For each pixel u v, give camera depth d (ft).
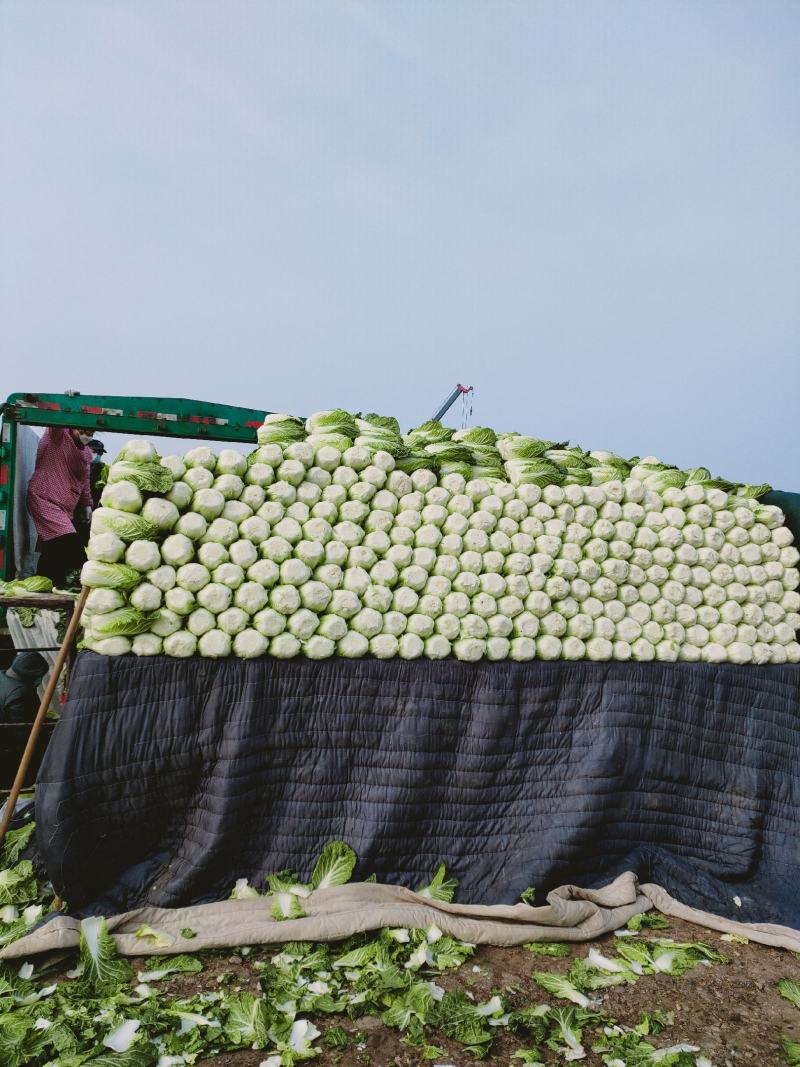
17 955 9.68
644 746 14.01
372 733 12.48
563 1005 9.94
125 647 11.18
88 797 10.80
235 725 11.58
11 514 20.33
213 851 11.26
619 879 13.08
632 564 14.65
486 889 12.50
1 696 14.46
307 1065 8.46
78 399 20.06
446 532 13.56
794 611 16.20
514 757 13.29
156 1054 8.30
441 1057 8.69
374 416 15.51
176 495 11.75
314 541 12.47
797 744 15.25
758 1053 9.29
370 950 10.51
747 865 14.12
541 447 15.21
